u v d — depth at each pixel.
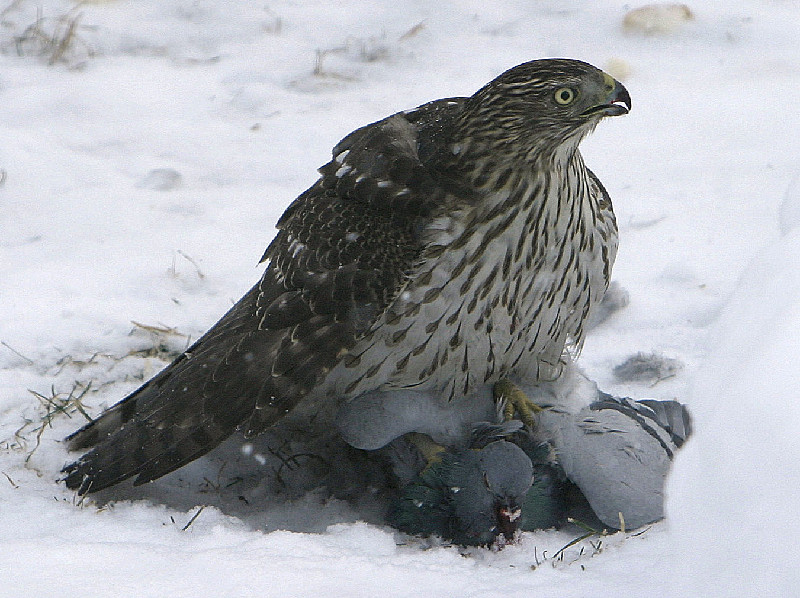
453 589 7.03
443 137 9.84
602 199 10.49
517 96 9.40
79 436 10.27
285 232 10.31
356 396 10.08
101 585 7.00
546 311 10.01
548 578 7.18
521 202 9.45
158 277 13.21
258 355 9.60
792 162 15.33
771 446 4.16
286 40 18.77
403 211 9.57
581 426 9.92
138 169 15.41
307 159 15.68
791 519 4.11
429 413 10.13
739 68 17.69
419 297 9.46
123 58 18.12
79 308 12.59
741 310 4.68
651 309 12.69
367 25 19.22
